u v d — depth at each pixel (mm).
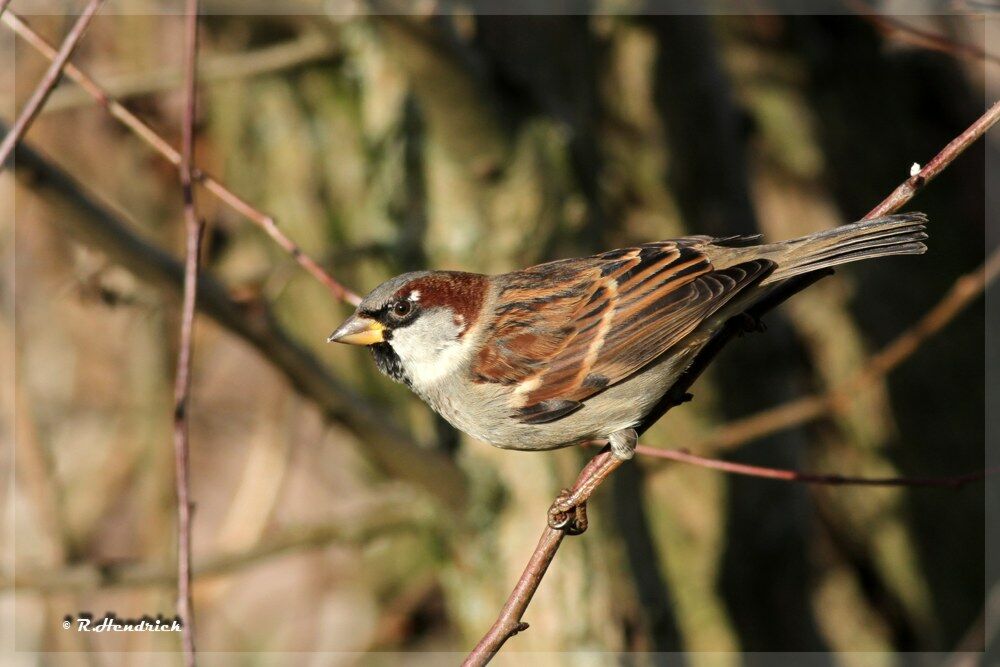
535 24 10281
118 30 13914
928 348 15484
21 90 13133
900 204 6355
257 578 14539
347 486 14031
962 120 15508
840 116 15477
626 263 7008
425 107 9656
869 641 15211
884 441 15414
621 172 12555
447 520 10234
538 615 10148
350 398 9289
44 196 7539
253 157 14188
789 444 13969
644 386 6879
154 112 13953
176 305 8312
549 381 6902
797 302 15445
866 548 15500
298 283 13766
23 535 11711
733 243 7109
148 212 14188
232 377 14375
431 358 7195
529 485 10148
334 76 13672
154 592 12594
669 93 12289
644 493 10945
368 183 11172
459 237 10164
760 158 15359
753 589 13891
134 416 13906
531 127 10094
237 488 13703
